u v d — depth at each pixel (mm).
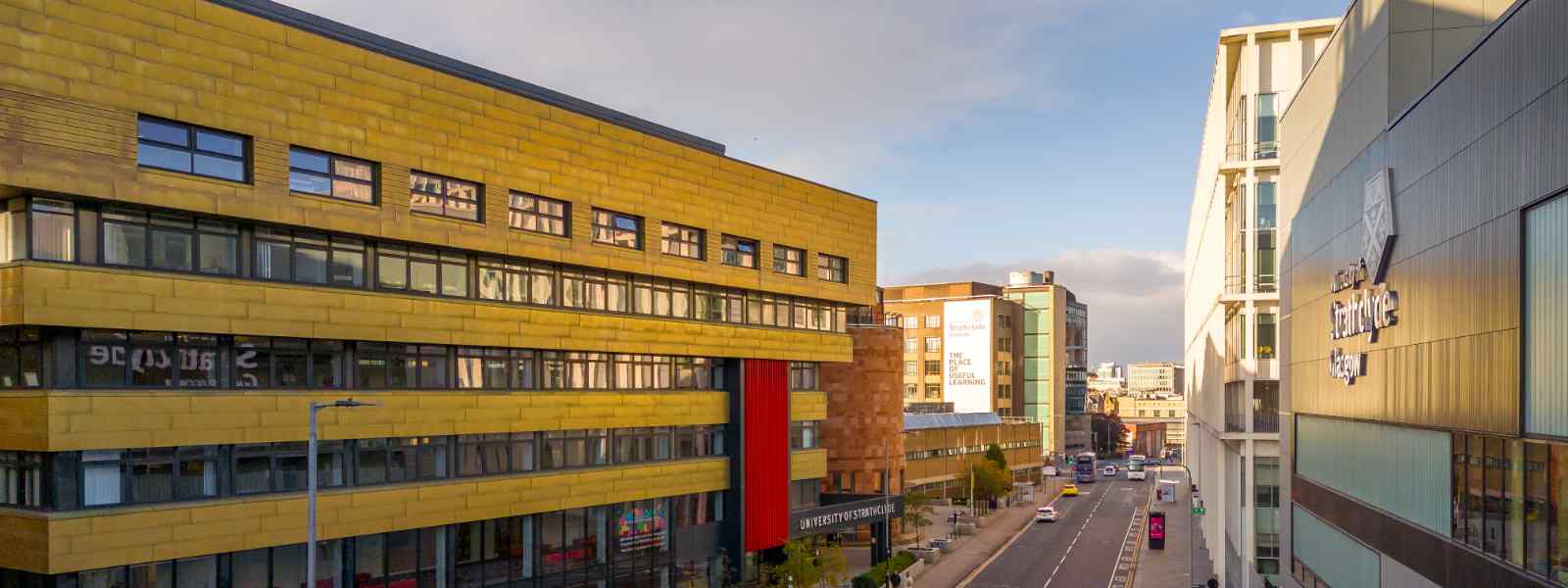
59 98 28438
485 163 39844
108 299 29547
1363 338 34344
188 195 31078
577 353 44719
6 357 30406
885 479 71312
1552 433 20766
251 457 33344
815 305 58562
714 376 52875
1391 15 31766
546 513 43406
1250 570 54094
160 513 30766
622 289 46500
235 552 32969
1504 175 22984
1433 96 27688
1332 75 38906
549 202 42750
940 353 172125
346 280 35781
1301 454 43969
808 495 58969
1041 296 183625
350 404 29297
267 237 33688
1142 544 84688
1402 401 30234
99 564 29469
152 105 30344
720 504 52812
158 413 30812
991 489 106125
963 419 125125
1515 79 22438
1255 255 54875
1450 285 26406
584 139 44000
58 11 28516
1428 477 28266
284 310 33656
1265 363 54375
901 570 66500
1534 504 21672
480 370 40562
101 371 30000
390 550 37438
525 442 42344
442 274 38875
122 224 30312
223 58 32125
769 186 54312
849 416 73938
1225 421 61594
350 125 35406
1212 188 61812
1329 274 39031
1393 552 31297
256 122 32812
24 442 29281
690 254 49688
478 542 40625
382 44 38750
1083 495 127625
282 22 35531
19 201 28828
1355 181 35344
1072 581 67250
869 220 62062
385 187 36469
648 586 48219
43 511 29203
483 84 40312
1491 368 23828
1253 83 55156
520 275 41875
